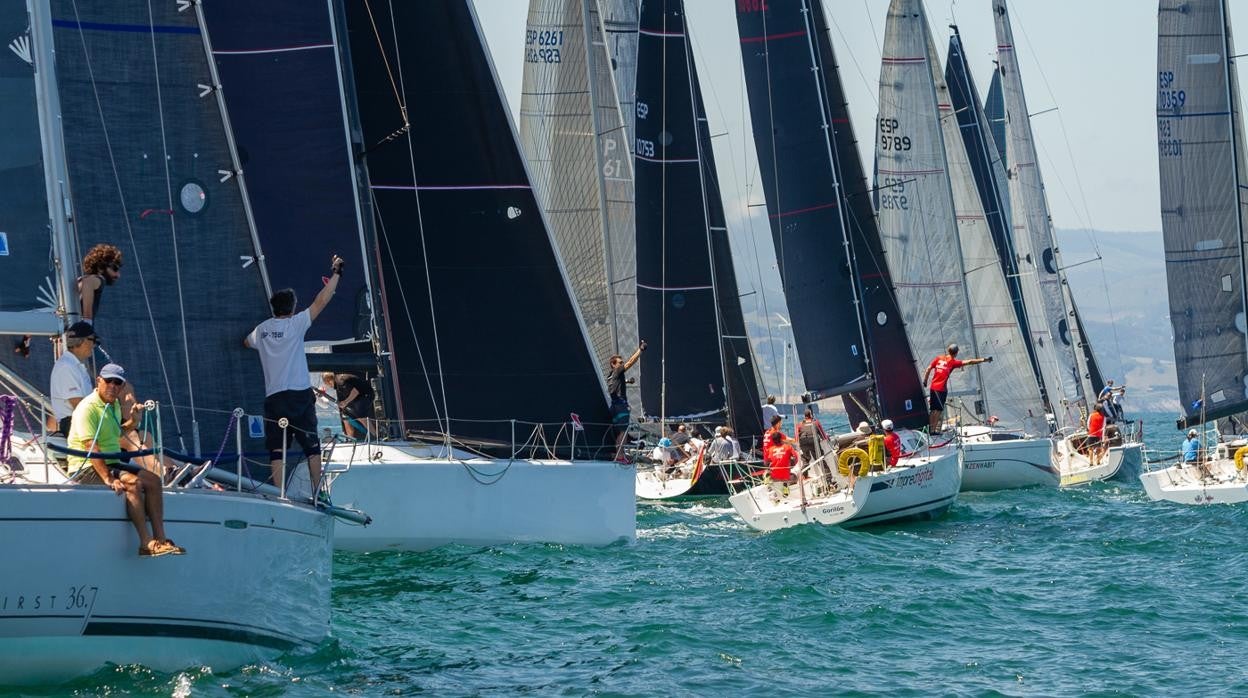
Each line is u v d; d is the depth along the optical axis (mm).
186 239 26750
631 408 70875
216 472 25438
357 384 44094
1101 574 42594
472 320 45031
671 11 69875
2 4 23375
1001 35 97250
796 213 72062
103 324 25953
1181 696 27625
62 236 23453
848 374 71062
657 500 66500
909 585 40156
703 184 70250
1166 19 66375
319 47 38281
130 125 26453
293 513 25031
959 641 32719
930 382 72625
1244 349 65875
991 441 75125
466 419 44844
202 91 27000
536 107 71500
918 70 82688
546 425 45000
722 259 72750
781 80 72312
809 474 55812
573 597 36344
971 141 96000
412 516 40812
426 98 45375
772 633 32906
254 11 38000
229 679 23781
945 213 82375
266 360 27016
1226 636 33344
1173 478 61875
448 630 31703
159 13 26719
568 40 71500
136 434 23266
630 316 71188
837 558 45250
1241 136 66188
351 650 28328
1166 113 66500
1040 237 96000
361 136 44000
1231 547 47844
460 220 45156
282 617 25219
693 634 32281
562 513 42938
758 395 72312
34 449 24000
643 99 69750
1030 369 86812
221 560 23047
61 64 26031
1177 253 66438
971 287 87438
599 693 26547
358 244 38344
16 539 20438
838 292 71188
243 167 37812
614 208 71125
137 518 21406
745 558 44438
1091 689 28141
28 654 21078
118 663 21984
